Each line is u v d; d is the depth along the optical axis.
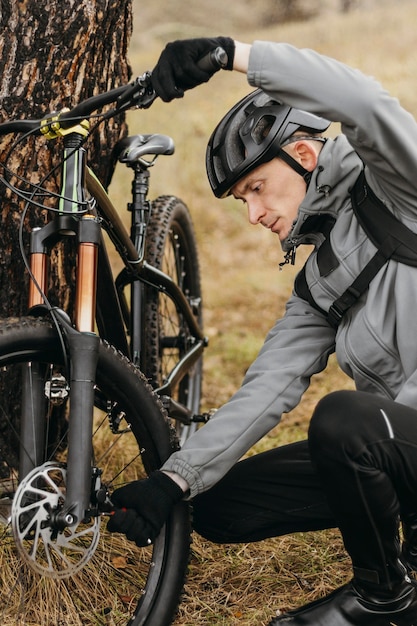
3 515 2.16
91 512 1.98
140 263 2.83
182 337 3.38
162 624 2.22
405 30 12.30
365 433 1.89
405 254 2.00
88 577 2.49
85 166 2.18
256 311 5.85
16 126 2.16
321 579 2.63
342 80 1.87
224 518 2.42
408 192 1.97
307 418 4.16
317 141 2.14
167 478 2.10
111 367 2.17
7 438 2.80
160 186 7.66
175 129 8.91
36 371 2.12
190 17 22.42
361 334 2.06
